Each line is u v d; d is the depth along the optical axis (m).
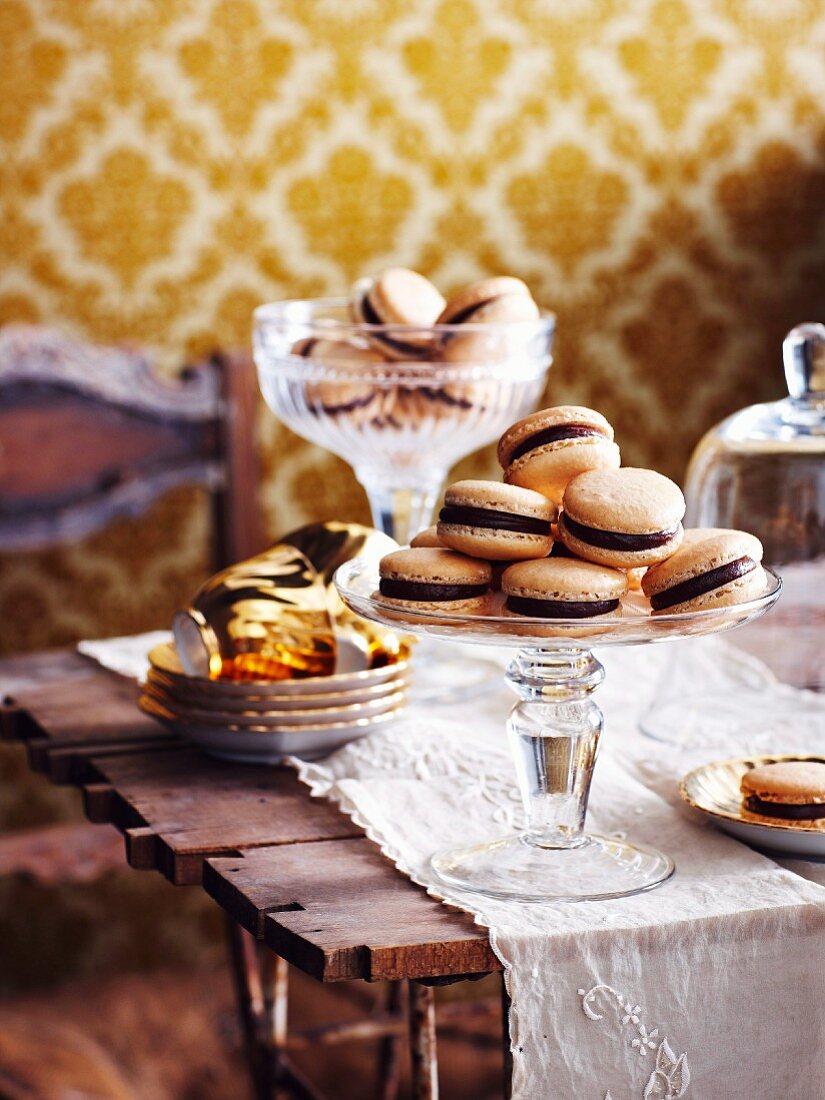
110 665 1.37
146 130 2.15
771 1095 0.80
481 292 1.24
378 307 1.26
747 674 1.24
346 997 2.30
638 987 0.77
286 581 1.07
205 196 2.19
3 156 2.09
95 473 1.87
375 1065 2.18
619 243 2.42
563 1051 0.76
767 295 2.51
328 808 0.96
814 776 0.90
